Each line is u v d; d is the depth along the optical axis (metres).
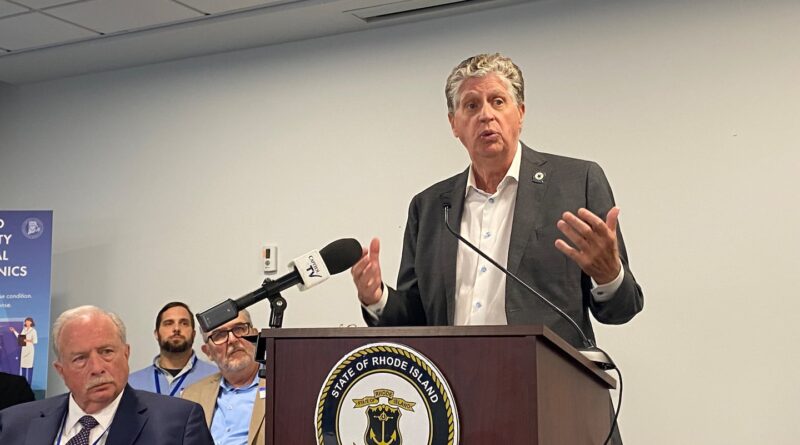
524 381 1.38
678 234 4.13
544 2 4.56
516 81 2.23
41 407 2.80
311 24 4.94
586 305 2.14
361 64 5.01
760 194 4.00
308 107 5.14
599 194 2.16
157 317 5.16
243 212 5.25
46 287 5.40
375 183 4.89
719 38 4.16
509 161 2.22
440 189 2.34
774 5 4.07
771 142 4.01
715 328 4.01
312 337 1.51
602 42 4.40
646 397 4.12
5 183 6.04
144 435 2.68
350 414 1.47
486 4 4.63
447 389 1.41
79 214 5.77
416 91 4.84
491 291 2.15
